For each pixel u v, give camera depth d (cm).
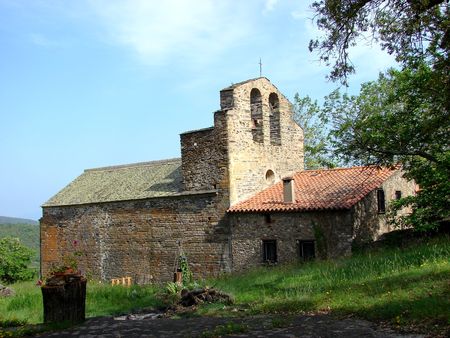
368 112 3111
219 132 2506
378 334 909
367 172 2578
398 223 2320
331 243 2214
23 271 3719
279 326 1045
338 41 1263
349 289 1379
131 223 2795
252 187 2592
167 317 1405
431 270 1423
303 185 2603
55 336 1042
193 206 2570
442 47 1224
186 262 2567
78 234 3044
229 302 1548
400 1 1189
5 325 1369
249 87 2628
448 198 2133
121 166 3397
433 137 1908
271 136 2841
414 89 1900
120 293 2108
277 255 2333
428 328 902
